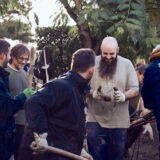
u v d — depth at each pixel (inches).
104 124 193.8
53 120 131.1
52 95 128.9
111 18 239.9
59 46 344.8
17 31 286.5
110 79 189.8
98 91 187.2
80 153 136.3
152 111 194.2
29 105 127.6
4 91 156.5
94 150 196.5
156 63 168.7
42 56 220.1
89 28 304.2
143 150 254.1
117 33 242.5
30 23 287.3
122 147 195.8
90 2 252.8
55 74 348.2
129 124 196.1
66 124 131.5
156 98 163.3
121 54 274.4
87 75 135.0
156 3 286.2
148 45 252.7
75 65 134.4
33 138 130.0
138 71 219.5
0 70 159.0
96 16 239.8
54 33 345.1
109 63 189.0
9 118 160.9
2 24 289.7
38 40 347.3
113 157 197.0
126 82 192.5
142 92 173.5
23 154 131.9
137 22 238.2
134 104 228.8
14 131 164.7
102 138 195.8
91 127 195.5
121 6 240.7
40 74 218.7
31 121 127.0
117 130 193.6
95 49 301.9
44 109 128.4
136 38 237.1
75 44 324.2
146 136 263.9
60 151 129.2
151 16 284.7
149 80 168.2
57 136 131.1
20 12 290.7
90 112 195.3
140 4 243.4
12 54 189.2
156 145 258.7
